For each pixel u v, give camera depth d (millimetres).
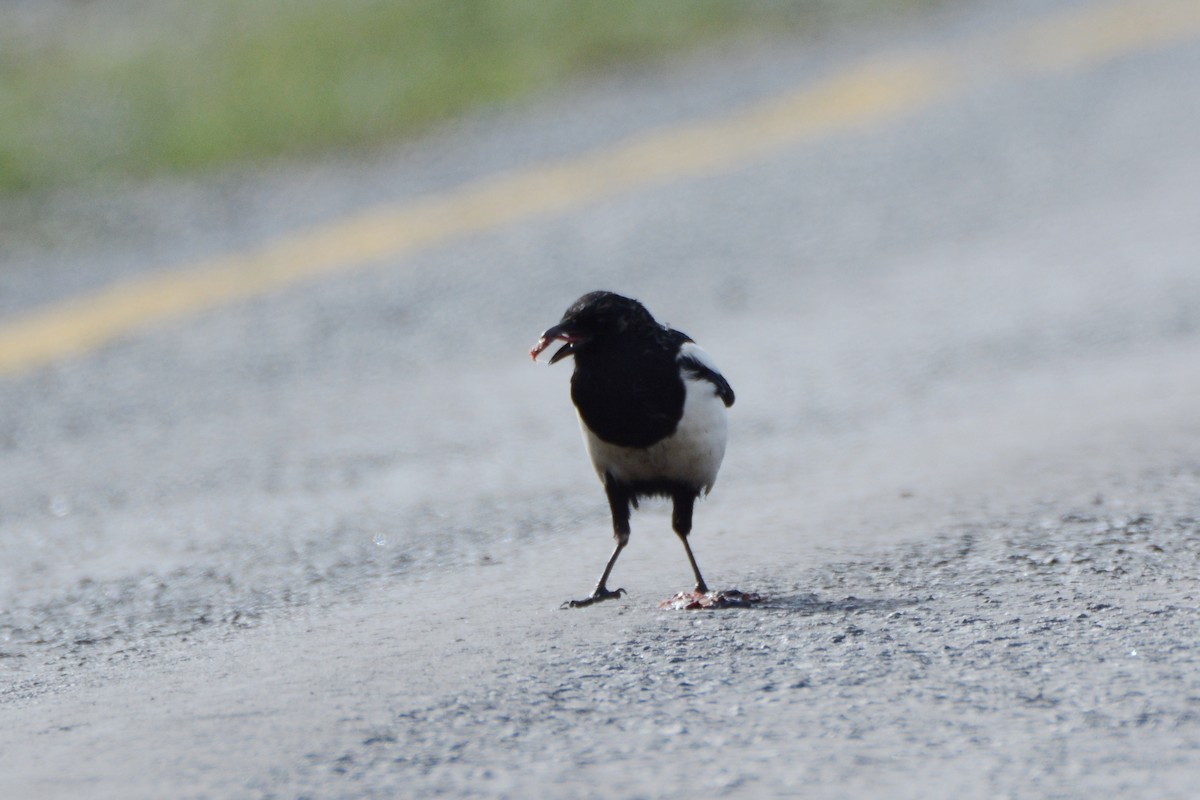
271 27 33625
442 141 27031
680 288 18547
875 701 6242
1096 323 15562
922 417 12773
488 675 6773
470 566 9328
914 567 8375
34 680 7457
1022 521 9180
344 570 9398
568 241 20875
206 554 10078
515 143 26500
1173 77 27250
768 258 19562
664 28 32625
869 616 7453
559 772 5609
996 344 15156
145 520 11375
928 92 27500
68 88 30469
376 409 14602
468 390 15078
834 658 6820
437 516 10695
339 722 6207
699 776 5535
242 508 11469
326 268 20422
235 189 25062
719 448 8203
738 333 16516
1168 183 21500
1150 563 8180
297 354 16891
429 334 17344
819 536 9281
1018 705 6141
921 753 5688
